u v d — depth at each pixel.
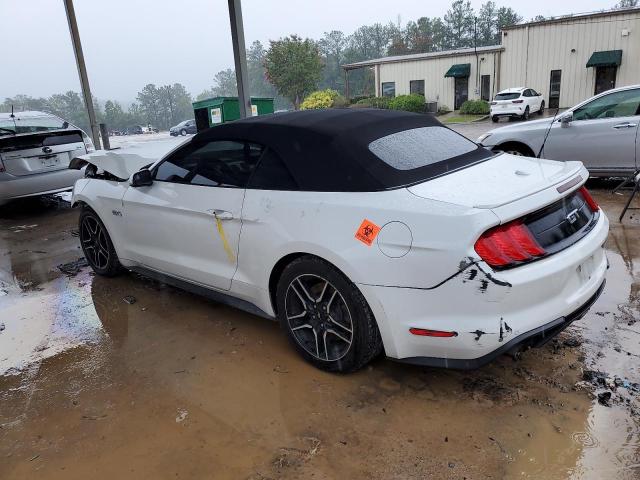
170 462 2.39
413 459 2.30
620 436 2.35
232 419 2.66
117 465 2.40
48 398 2.99
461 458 2.29
